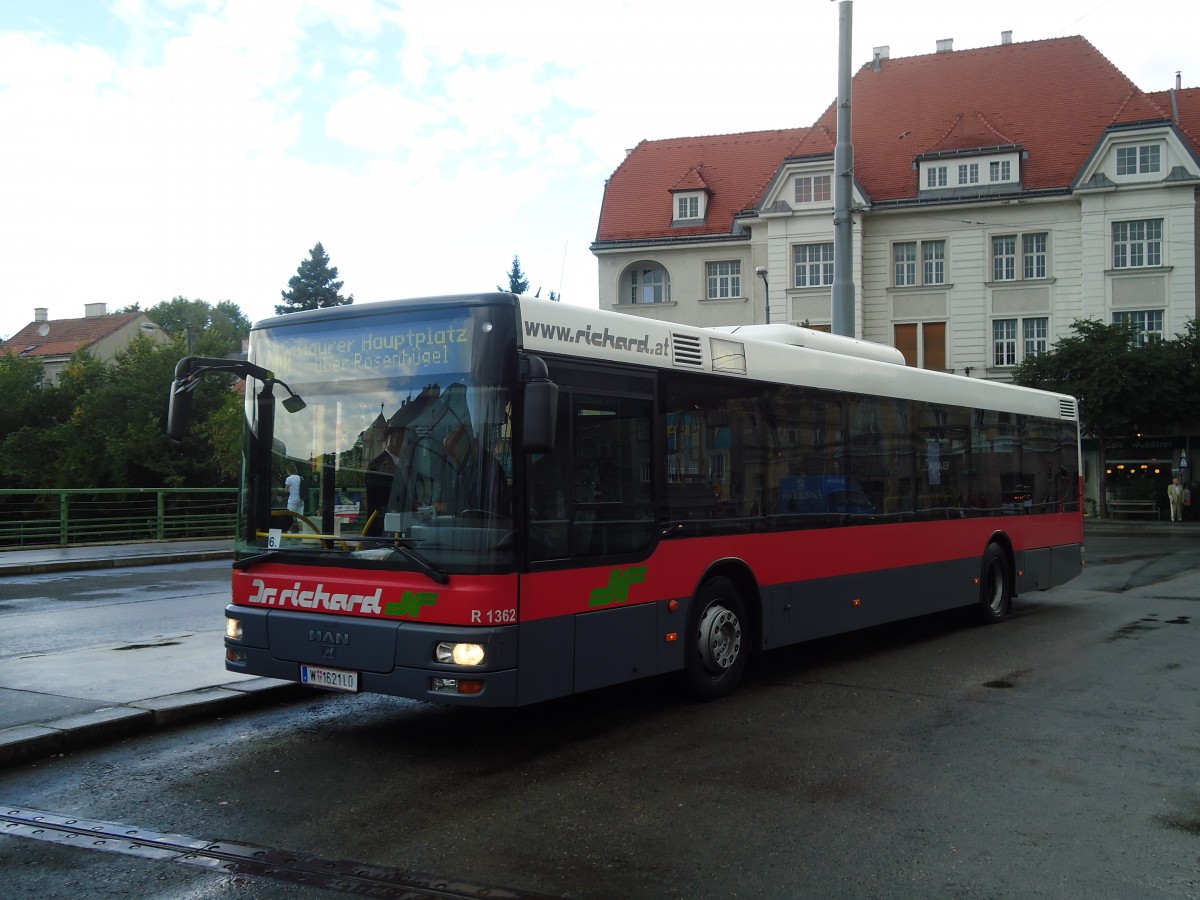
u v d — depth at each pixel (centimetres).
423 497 641
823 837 511
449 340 650
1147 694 848
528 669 636
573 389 686
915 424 1116
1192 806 561
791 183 4353
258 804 564
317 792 586
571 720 761
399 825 530
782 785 598
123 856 487
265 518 705
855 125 4619
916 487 1109
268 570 699
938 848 496
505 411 633
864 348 1085
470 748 682
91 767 634
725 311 4581
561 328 679
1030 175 4253
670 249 4628
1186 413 3709
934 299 4309
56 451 4497
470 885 452
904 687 883
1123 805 562
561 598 664
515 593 629
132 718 706
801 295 4334
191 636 1073
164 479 4300
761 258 4456
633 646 728
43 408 4759
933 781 605
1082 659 1018
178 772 625
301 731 725
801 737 710
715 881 456
